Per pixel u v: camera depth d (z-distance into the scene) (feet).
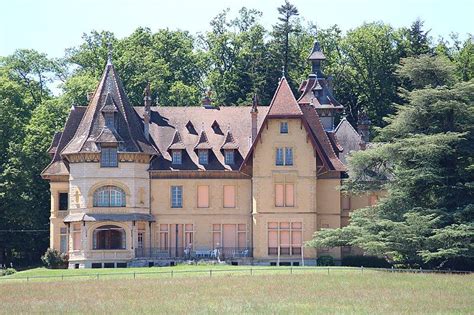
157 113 440.86
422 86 411.34
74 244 416.05
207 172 425.28
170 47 588.50
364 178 406.82
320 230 413.39
